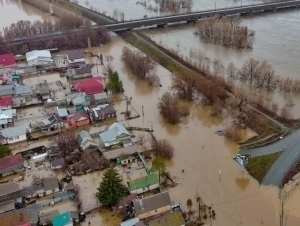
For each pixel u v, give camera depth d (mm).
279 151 102438
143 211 81875
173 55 169125
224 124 118125
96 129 117375
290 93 135250
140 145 108812
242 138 110438
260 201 86688
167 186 92625
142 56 161000
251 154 102625
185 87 133875
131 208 84562
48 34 192875
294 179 92375
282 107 125938
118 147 107500
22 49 181875
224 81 140125
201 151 105875
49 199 90062
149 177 91188
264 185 91438
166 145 104438
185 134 114312
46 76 157250
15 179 97000
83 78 152875
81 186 93875
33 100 135375
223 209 84875
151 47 180250
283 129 112125
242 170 97250
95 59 174000
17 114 127188
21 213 82125
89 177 96812
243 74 145375
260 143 107000
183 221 79375
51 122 116438
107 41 193375
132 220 80250
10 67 164875
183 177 95812
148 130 116188
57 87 145125
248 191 90000
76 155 103812
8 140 111000
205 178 95188
